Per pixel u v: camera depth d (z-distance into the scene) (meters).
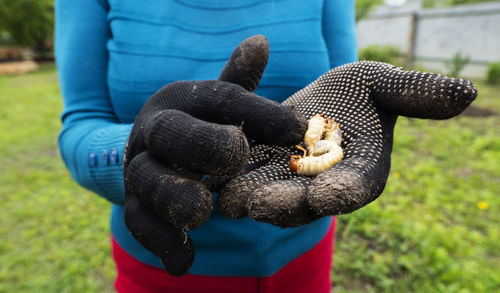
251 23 0.46
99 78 0.48
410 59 5.12
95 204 1.56
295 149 0.32
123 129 0.38
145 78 0.44
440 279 1.02
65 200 1.59
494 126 2.40
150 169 0.24
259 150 0.33
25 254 1.23
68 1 0.48
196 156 0.22
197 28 0.46
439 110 0.26
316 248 0.48
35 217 1.46
